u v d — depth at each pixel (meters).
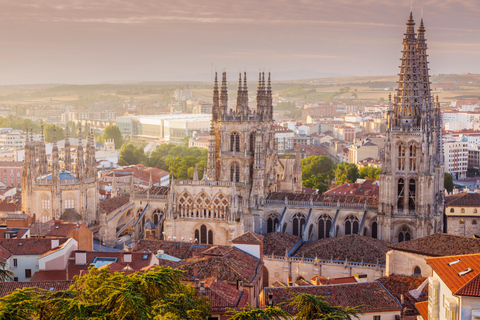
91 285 115.12
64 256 168.50
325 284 164.88
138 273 122.00
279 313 115.25
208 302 127.81
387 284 160.75
